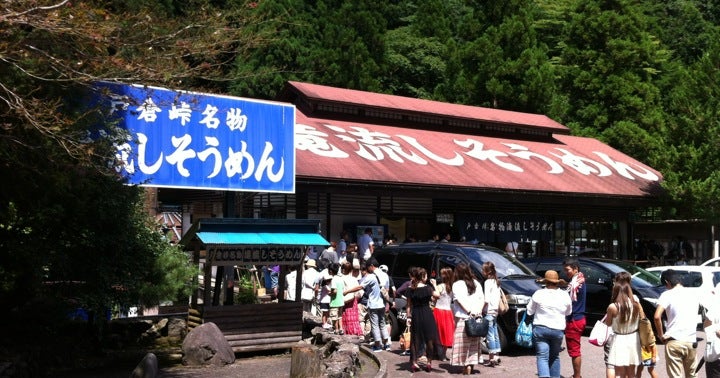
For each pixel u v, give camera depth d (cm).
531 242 2567
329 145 2122
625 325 891
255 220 1295
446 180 2130
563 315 966
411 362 1164
